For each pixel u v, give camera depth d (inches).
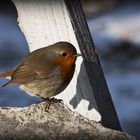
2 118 333.7
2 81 690.8
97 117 379.2
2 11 1022.4
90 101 381.1
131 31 916.0
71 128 330.6
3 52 839.7
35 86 406.6
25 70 407.2
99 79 387.2
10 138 325.1
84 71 382.3
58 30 387.2
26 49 855.1
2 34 910.4
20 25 404.2
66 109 346.0
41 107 346.0
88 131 330.0
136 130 654.5
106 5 1040.8
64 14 380.8
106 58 856.9
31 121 333.4
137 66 826.8
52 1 382.0
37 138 325.7
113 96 724.0
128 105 698.8
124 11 1015.0
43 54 401.4
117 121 389.1
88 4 1037.2
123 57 859.4
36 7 389.7
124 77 783.1
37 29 396.2
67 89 397.7
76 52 386.6
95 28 954.7
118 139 328.2
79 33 385.4
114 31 929.5
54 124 332.5
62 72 392.2
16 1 396.5
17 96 690.8
